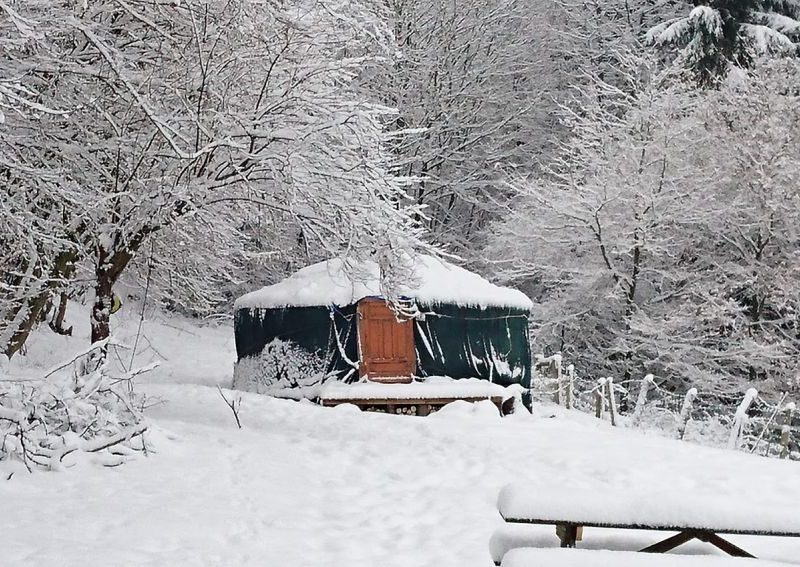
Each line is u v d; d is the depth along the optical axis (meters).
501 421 11.75
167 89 9.69
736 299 20.75
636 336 20.11
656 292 21.44
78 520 5.93
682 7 28.23
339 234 10.00
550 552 3.67
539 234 21.52
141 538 5.56
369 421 11.15
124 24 9.84
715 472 8.25
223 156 9.95
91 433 8.07
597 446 9.47
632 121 21.11
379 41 9.64
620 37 28.22
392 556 5.45
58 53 8.47
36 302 10.46
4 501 6.36
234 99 9.92
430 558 5.43
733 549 4.08
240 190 10.42
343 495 7.10
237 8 9.19
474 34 26.69
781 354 18.77
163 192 9.38
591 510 4.07
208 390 13.85
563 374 20.45
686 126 20.38
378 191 10.24
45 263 10.08
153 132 9.47
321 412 12.02
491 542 4.31
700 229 21.19
